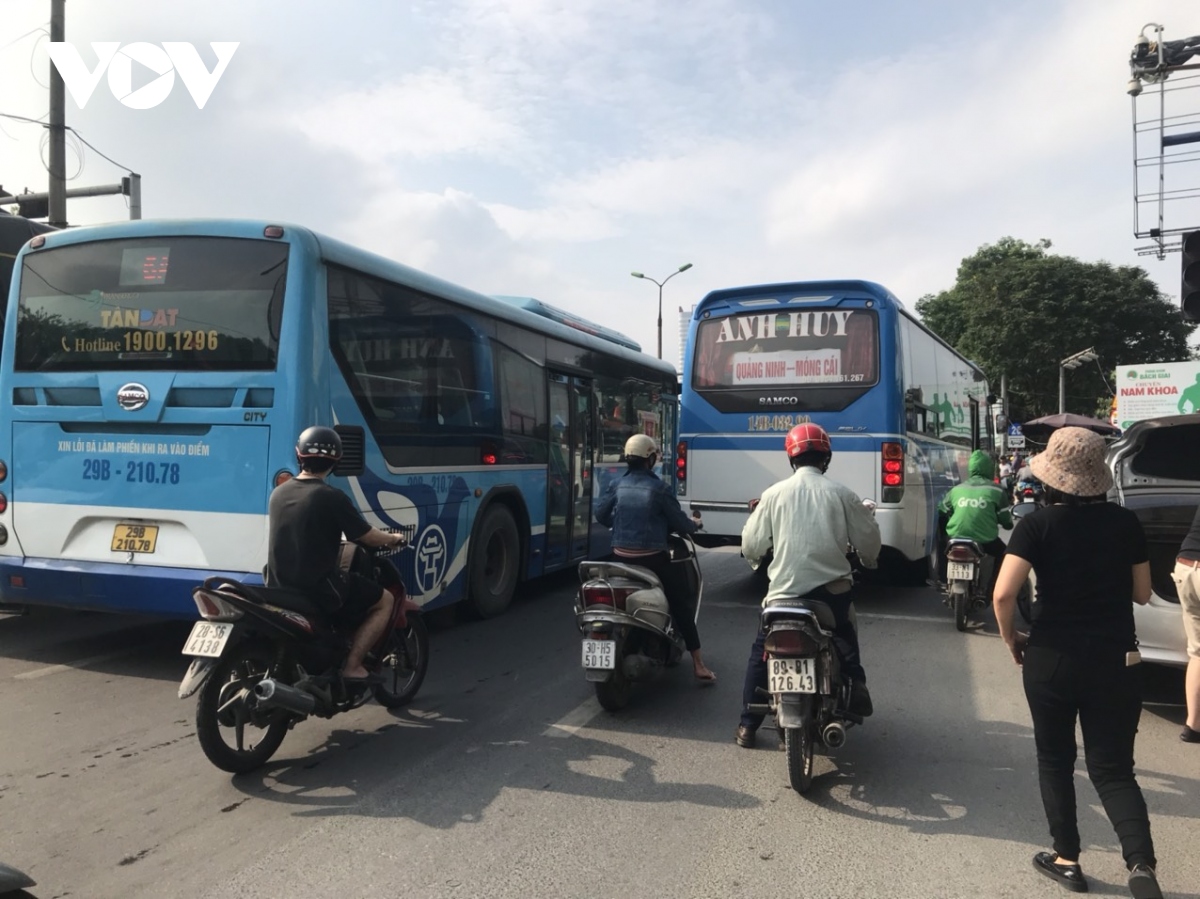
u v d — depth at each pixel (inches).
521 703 226.1
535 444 357.1
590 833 151.1
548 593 391.2
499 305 328.5
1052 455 135.1
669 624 229.1
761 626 189.6
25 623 303.7
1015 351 1801.2
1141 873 121.9
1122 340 1776.6
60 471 239.8
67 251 246.2
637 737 200.7
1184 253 354.6
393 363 261.6
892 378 351.6
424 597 280.2
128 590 230.1
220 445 226.4
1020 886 134.8
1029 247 1951.3
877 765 185.3
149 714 209.9
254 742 192.2
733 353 378.0
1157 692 241.4
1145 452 262.4
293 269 227.9
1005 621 137.1
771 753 191.2
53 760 180.7
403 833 150.3
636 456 237.6
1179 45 442.6
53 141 511.5
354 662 189.9
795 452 186.9
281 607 174.2
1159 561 221.9
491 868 138.3
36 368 245.0
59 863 138.2
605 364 432.5
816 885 134.3
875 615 349.1
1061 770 134.9
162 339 235.0
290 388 223.3
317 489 183.8
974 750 195.0
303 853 142.5
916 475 376.2
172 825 152.0
